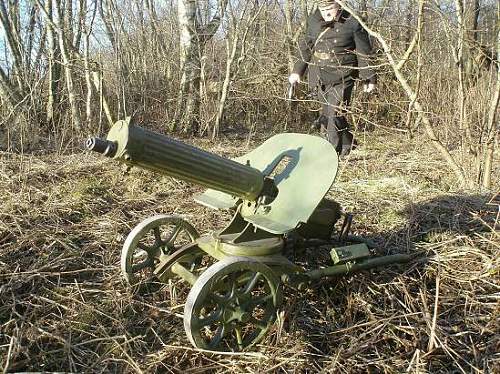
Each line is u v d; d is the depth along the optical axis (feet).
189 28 28.17
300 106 32.04
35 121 25.12
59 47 26.73
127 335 9.23
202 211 14.93
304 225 10.05
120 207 15.33
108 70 28.25
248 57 32.24
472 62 17.63
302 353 8.57
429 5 16.58
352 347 8.84
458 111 17.89
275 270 9.10
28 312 9.77
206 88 28.78
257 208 9.40
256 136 28.94
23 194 15.85
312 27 20.12
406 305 10.19
